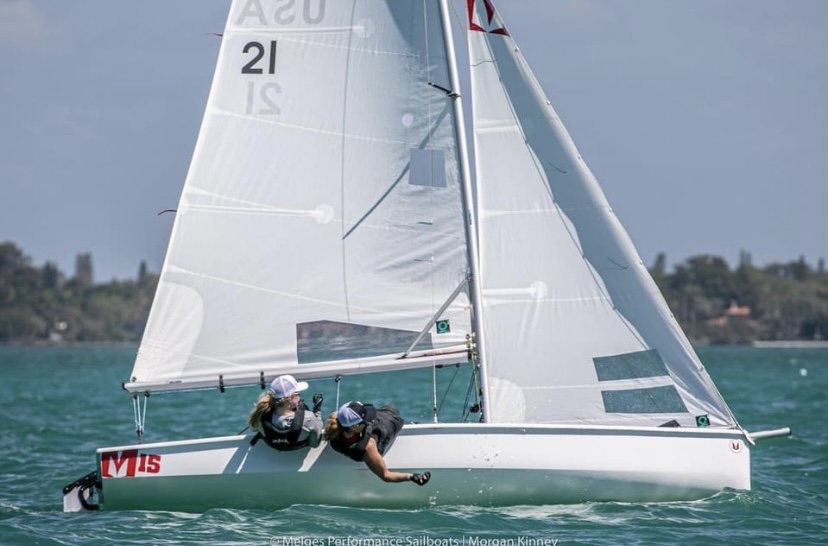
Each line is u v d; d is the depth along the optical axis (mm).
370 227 48688
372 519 45406
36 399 124500
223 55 48812
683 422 49719
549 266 49906
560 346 49594
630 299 49875
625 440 48000
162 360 47594
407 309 48438
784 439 77125
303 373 48312
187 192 48250
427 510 46688
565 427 47406
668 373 49812
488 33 50656
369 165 48812
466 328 48656
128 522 45312
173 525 44750
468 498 47125
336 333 48438
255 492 46594
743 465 49562
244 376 48062
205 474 46469
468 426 46750
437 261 48500
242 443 46562
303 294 48531
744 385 156500
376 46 49031
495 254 49719
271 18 49094
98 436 81938
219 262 48281
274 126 48875
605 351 49719
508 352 49281
